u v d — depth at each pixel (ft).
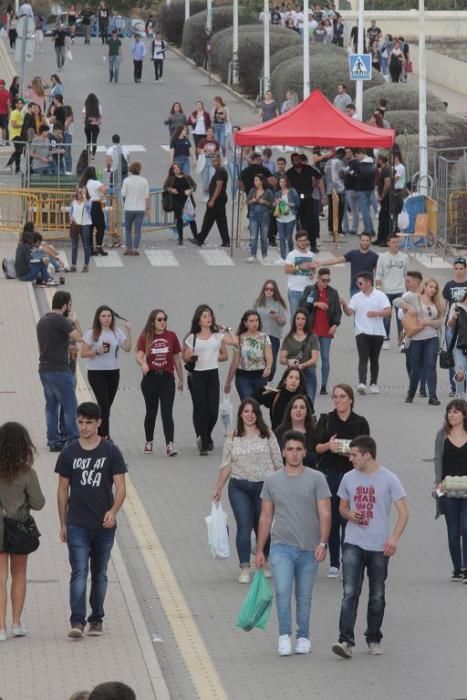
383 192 266.77
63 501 105.40
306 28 370.73
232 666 102.68
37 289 234.79
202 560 126.00
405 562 126.41
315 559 104.88
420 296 180.65
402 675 100.78
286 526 104.58
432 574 123.13
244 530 119.34
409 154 310.86
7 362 191.72
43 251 237.04
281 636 104.53
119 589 115.44
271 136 259.19
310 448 119.85
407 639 107.96
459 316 174.40
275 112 370.53
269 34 458.50
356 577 103.96
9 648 102.37
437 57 494.59
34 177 275.80
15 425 102.94
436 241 270.05
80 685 95.55
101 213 256.32
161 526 135.03
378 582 104.27
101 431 157.07
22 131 318.86
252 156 263.29
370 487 104.22
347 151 273.33
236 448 119.24
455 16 523.70
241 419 119.65
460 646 106.42
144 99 433.07
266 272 250.78
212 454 159.84
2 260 248.93
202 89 458.50
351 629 103.50
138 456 158.61
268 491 105.19
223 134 341.21
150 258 260.21
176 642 107.45
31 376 185.68
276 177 266.16
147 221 278.67
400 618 112.37
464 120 338.13
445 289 178.40
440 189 275.39
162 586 119.55
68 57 479.82
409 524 136.67
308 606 104.94
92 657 100.73
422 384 184.75
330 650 105.81
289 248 257.34
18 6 624.18
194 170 336.29
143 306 225.15
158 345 156.97
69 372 154.20
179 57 529.04
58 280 239.71
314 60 409.49
